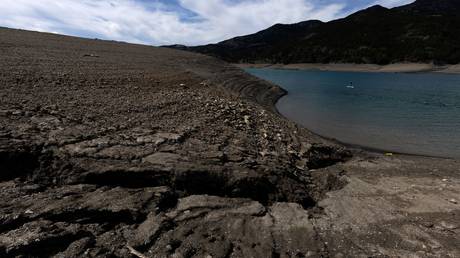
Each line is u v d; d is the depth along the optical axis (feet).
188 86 66.85
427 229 24.22
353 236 22.88
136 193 22.34
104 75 59.67
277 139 42.57
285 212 24.58
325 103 105.70
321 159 39.78
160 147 29.07
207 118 42.27
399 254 21.18
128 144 28.40
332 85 179.73
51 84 45.34
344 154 43.78
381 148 52.11
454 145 54.29
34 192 21.22
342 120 76.13
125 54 114.01
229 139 35.99
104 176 23.45
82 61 74.59
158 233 19.62
